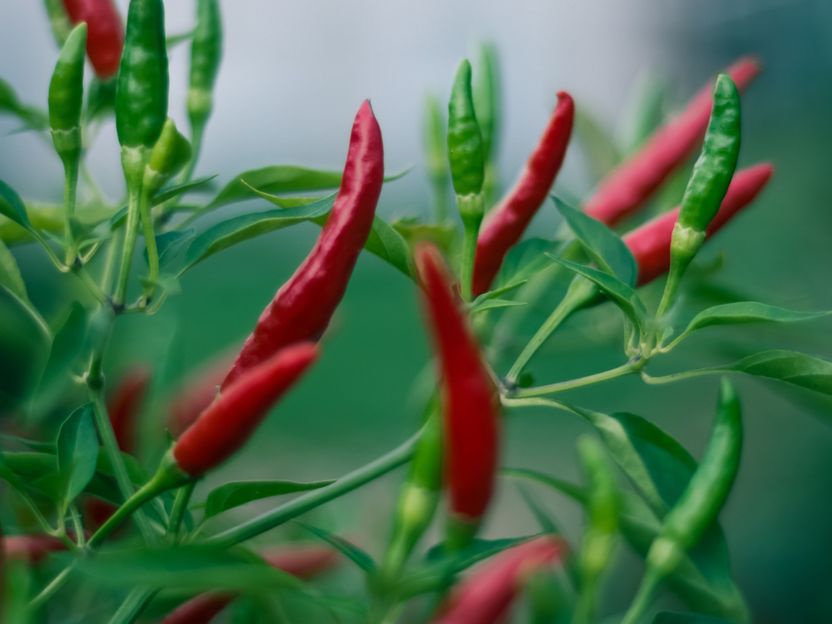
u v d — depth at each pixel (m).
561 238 0.43
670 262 0.38
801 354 0.36
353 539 0.46
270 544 0.45
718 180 0.36
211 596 0.36
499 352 0.46
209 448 0.32
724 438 0.32
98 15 0.42
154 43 0.35
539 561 0.32
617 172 0.46
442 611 0.32
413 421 0.47
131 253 0.35
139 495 0.33
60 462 0.34
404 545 0.31
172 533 0.34
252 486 0.34
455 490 0.31
